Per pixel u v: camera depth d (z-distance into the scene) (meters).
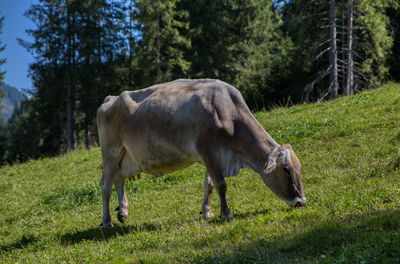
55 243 7.02
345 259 3.73
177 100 6.86
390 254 3.67
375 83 24.84
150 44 29.78
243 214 6.75
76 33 31.25
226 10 33.66
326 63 27.30
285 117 15.40
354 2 23.14
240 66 33.62
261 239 4.83
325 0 23.66
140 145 7.16
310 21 24.86
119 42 31.86
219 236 5.37
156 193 10.34
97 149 19.47
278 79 30.81
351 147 10.26
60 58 31.48
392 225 4.35
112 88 31.08
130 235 6.45
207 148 6.44
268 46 35.78
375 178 7.57
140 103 7.34
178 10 32.00
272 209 6.73
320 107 15.60
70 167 16.55
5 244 7.81
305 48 26.62
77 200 11.14
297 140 12.09
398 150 8.82
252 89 32.38
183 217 7.47
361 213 5.19
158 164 7.09
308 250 4.21
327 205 6.13
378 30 22.52
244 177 9.99
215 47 32.72
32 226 9.42
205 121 6.46
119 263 5.05
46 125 35.44
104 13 31.53
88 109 31.28
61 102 34.22
